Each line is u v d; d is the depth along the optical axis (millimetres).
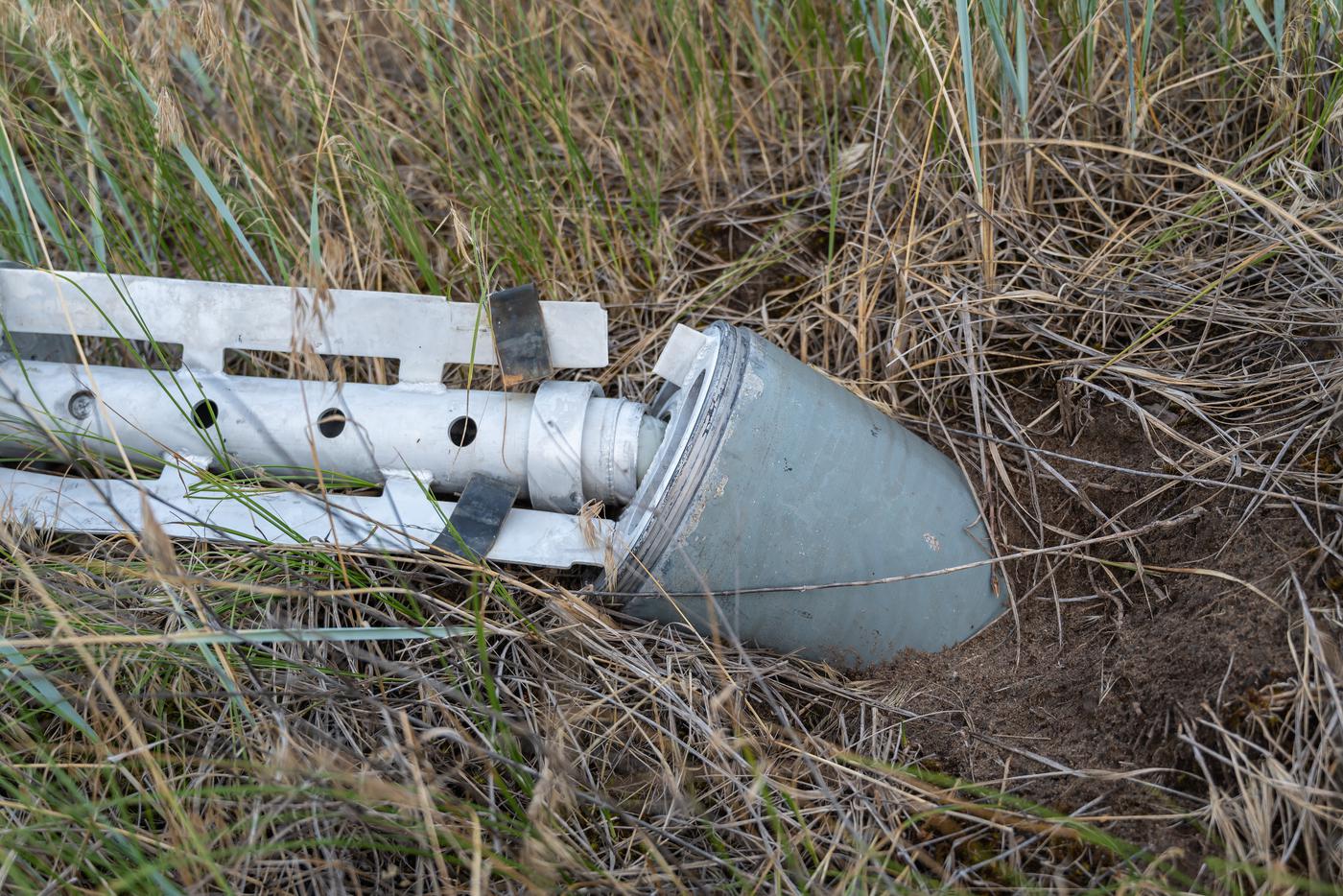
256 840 1576
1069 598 2000
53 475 2012
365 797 1450
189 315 1983
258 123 2721
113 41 2369
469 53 2607
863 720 1874
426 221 2705
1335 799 1486
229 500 1929
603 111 2914
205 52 2381
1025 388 2318
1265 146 2420
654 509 1756
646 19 2945
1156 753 1674
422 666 1888
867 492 1888
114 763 1558
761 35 2816
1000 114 2490
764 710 1901
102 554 2004
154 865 1413
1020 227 2488
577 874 1523
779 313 2604
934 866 1592
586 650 1889
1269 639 1665
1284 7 2350
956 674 1955
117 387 1994
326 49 2873
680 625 1945
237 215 2541
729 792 1752
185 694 1674
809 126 2963
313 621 1874
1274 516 1839
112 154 2695
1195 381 2113
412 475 1920
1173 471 2016
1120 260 2412
